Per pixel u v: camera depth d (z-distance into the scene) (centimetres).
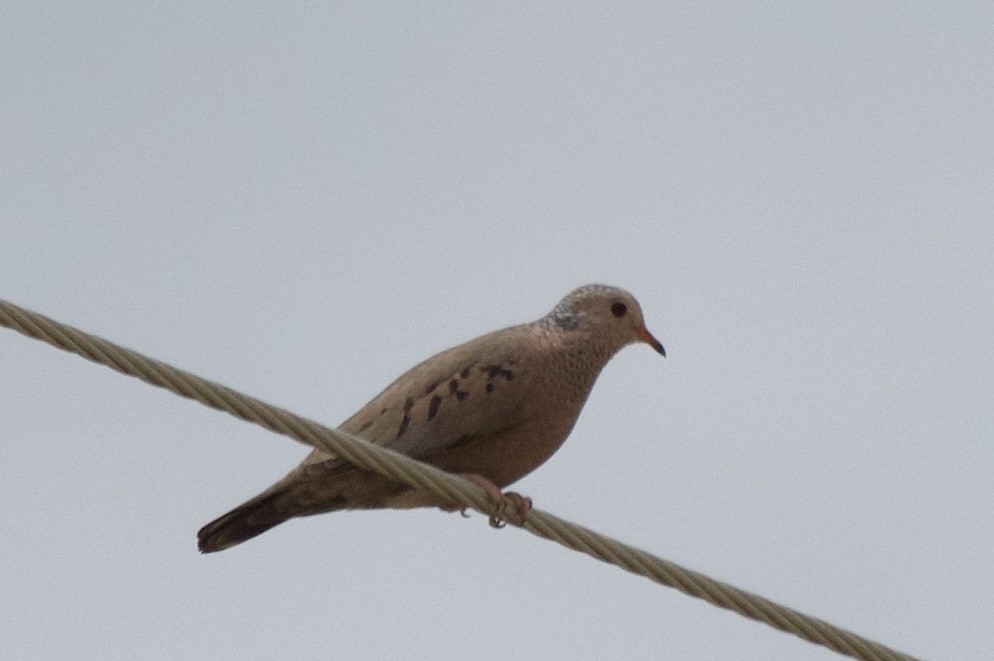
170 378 1128
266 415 1159
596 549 1264
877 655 1237
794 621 1231
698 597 1240
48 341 1097
